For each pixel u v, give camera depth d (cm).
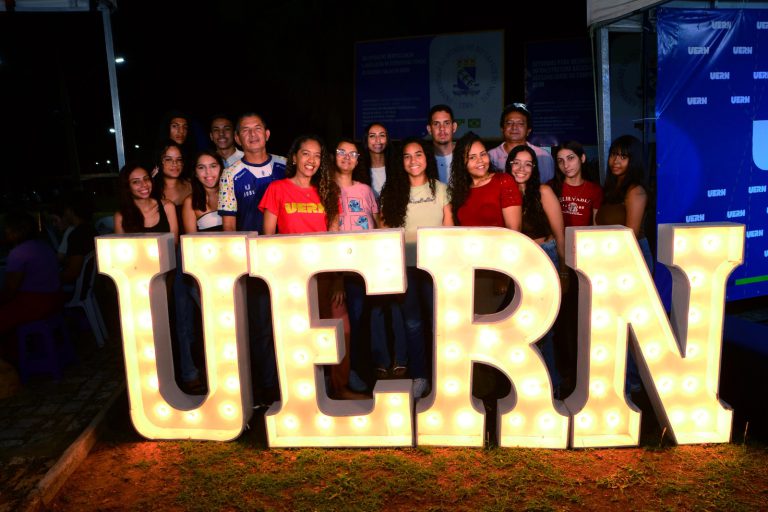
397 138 866
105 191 2295
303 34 945
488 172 419
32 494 318
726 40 542
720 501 304
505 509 304
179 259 454
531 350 353
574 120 798
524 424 361
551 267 341
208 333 370
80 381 484
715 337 351
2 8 550
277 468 351
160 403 383
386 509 309
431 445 367
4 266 596
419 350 421
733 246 341
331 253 351
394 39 841
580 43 775
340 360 365
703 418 360
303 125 1134
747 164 567
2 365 460
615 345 350
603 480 323
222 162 455
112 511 316
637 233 429
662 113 540
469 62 816
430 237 347
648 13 532
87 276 564
